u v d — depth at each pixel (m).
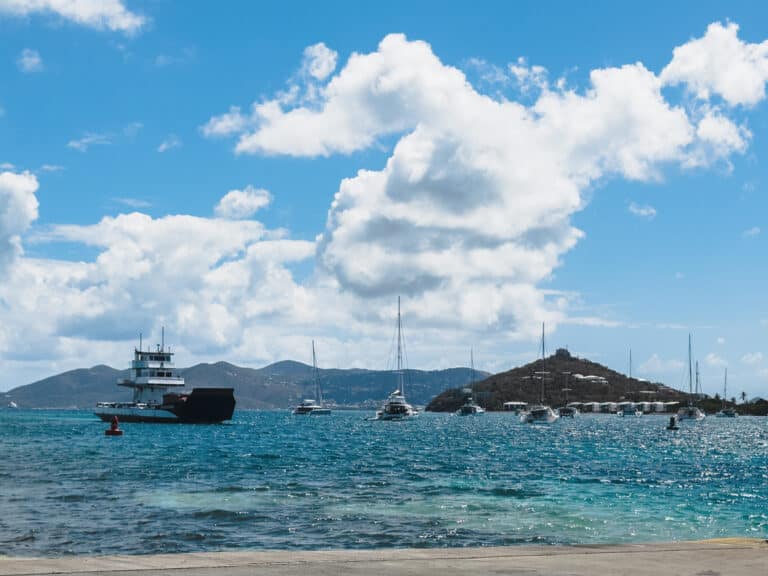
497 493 42.16
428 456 78.62
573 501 38.91
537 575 11.02
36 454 73.31
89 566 11.20
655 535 28.91
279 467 60.50
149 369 161.62
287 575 10.73
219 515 32.53
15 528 28.77
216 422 155.25
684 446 109.56
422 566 11.76
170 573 10.76
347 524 30.47
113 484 45.00
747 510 36.44
